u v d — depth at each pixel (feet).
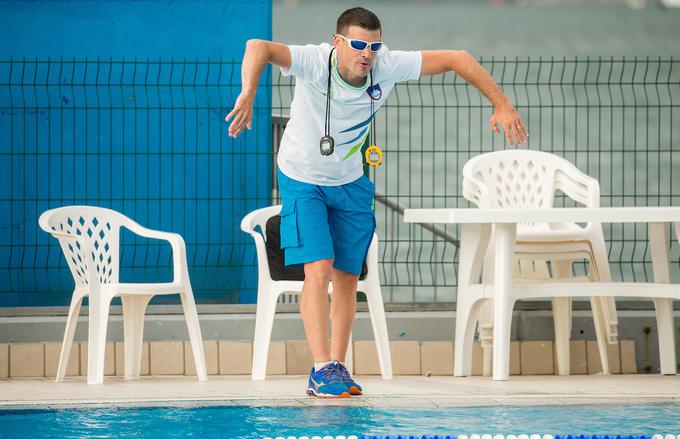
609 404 36.83
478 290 48.65
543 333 53.88
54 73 59.52
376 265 48.78
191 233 59.36
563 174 52.34
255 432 30.66
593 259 50.55
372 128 57.93
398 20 456.45
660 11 465.47
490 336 50.01
